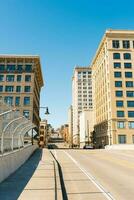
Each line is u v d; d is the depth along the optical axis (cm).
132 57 8400
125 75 8212
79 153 4169
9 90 8094
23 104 7962
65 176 1487
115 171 1734
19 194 909
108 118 8225
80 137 15562
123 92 8056
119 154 3881
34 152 4053
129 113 7919
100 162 2489
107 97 8406
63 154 3891
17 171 1630
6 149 1446
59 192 948
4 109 1286
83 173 1628
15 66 8275
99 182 1265
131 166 2083
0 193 927
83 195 959
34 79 8325
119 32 8506
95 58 10625
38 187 1052
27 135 3847
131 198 905
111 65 8262
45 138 14350
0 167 1195
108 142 8138
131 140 7738
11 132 1577
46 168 1811
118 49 8406
